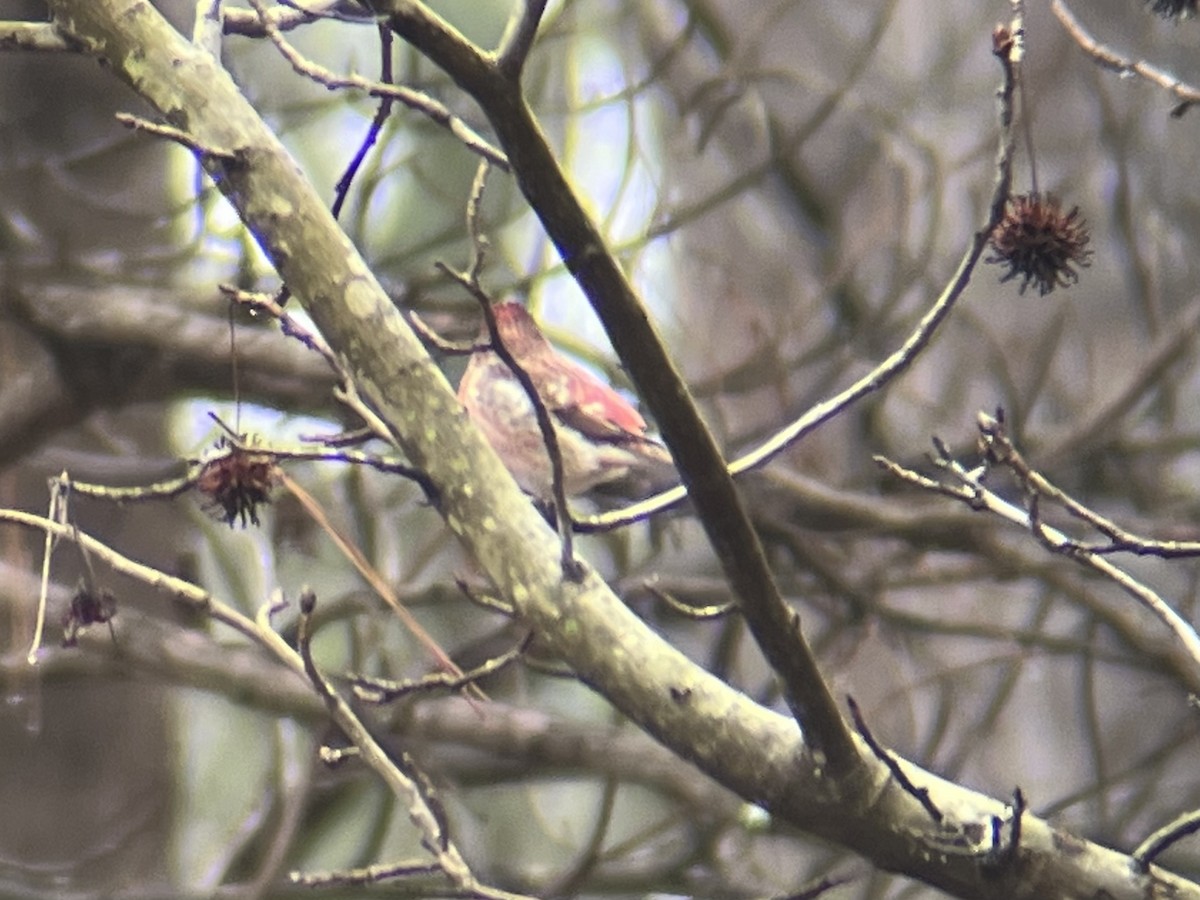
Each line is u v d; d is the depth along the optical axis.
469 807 12.42
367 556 11.89
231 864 11.87
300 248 5.64
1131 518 12.50
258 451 5.61
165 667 11.23
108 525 11.66
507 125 4.67
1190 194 14.86
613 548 12.02
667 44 13.62
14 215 11.66
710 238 14.20
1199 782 13.30
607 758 12.16
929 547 12.23
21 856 10.73
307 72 5.26
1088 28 14.92
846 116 14.15
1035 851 5.36
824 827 5.39
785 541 12.09
